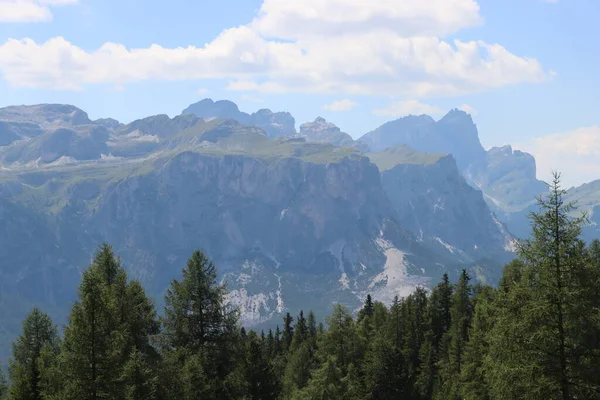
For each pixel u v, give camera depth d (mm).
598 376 31500
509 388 32906
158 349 53469
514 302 33625
